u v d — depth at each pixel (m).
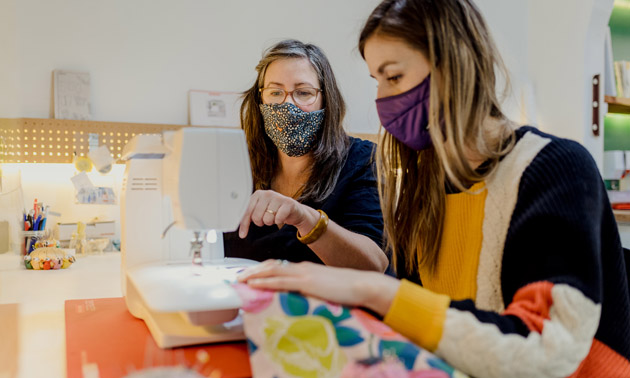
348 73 3.60
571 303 0.76
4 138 2.88
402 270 1.29
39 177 3.05
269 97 1.80
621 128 3.96
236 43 3.38
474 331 0.76
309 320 0.78
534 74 3.93
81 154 3.03
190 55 3.29
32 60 2.99
